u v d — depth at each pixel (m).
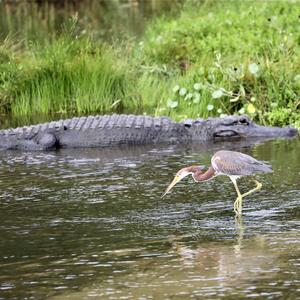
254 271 9.66
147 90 21.28
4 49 22.95
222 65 20.61
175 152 16.89
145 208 12.59
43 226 11.76
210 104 19.38
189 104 19.66
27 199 13.25
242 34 24.27
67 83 21.22
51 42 25.86
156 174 14.83
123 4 39.03
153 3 38.78
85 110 20.91
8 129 18.03
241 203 12.23
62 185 14.12
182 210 12.45
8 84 21.23
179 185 14.00
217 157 12.11
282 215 12.03
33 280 9.59
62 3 39.28
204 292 9.07
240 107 19.44
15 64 21.69
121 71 21.75
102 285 9.37
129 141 17.83
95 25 32.03
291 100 19.08
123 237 11.16
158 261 10.12
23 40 25.19
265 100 19.34
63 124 17.97
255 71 19.34
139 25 31.58
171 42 24.41
